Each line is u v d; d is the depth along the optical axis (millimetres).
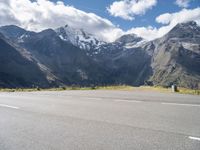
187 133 10062
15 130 11422
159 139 9250
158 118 13367
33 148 8688
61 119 13711
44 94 34469
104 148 8398
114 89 50375
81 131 10820
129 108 17500
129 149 8219
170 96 28109
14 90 57938
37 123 12828
